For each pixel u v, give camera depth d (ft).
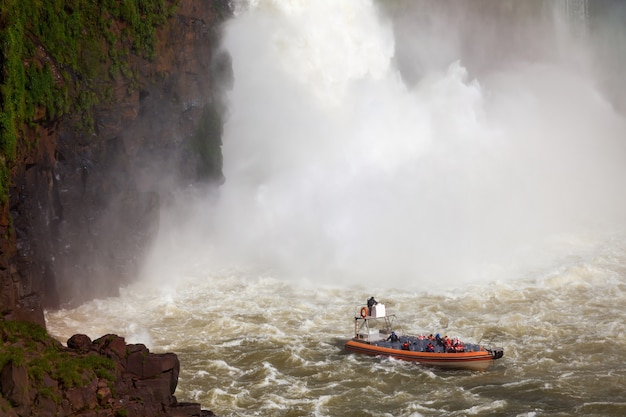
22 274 174.50
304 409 152.66
